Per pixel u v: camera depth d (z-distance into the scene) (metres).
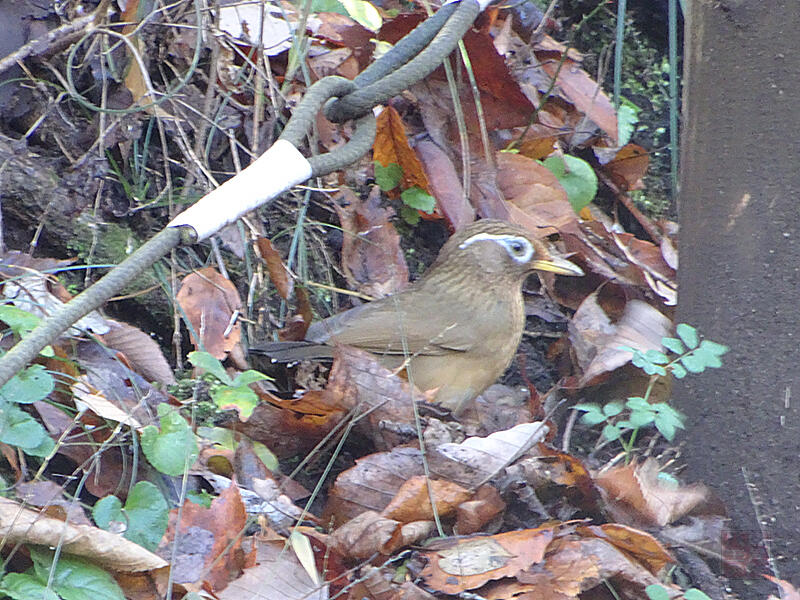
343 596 7.36
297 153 8.19
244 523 7.40
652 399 10.62
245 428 8.76
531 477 8.52
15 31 10.37
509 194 11.92
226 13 11.82
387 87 9.12
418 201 11.61
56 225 9.80
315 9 12.36
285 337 10.23
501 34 12.89
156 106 10.43
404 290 10.93
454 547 7.76
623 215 13.16
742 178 8.19
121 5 11.05
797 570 8.36
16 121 10.32
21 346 6.73
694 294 8.66
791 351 8.20
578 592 7.56
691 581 8.39
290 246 11.03
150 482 7.80
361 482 8.16
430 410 9.21
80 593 6.53
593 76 14.24
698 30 8.40
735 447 8.51
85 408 7.76
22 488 7.18
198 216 7.47
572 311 11.90
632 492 8.55
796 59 7.84
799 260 8.07
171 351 9.87
